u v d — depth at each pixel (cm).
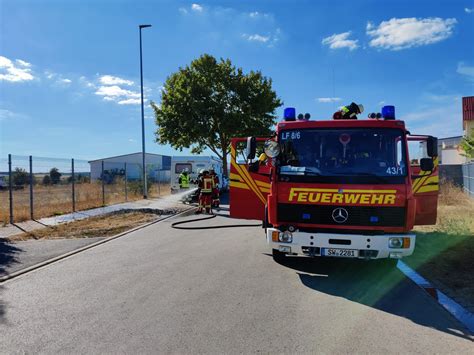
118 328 453
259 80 3112
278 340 418
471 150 2766
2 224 1368
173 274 692
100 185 2628
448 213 1342
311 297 563
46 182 2020
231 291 589
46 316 496
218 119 3008
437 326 457
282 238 644
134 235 1150
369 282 641
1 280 668
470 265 716
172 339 422
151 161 7088
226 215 1662
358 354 386
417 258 793
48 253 895
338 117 751
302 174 646
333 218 631
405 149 639
